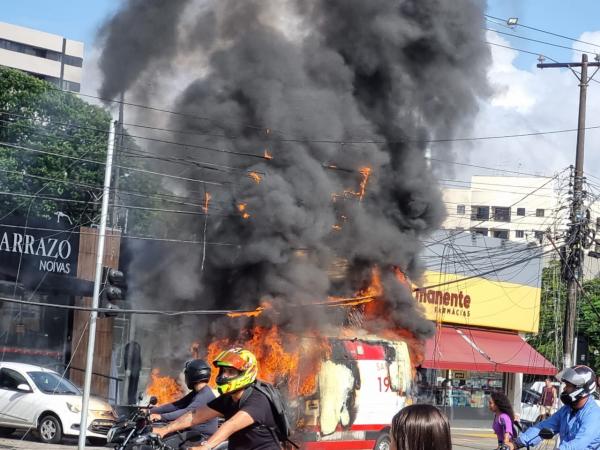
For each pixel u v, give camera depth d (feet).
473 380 110.01
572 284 79.41
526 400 103.40
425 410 10.94
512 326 111.65
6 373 60.85
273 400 17.17
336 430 53.42
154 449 21.29
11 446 54.49
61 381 61.72
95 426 56.90
